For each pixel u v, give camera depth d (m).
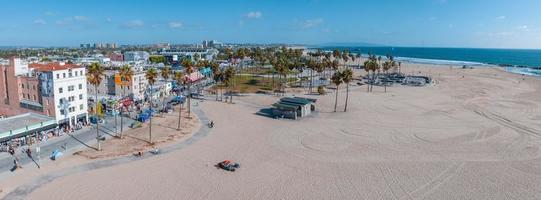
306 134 93.88
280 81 184.25
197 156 75.56
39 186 59.50
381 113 120.81
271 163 71.88
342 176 65.38
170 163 71.12
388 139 89.44
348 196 57.25
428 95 160.75
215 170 67.75
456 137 91.31
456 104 138.62
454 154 78.00
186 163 71.25
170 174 65.44
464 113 121.44
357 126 102.62
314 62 198.50
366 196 57.31
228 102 139.62
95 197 55.78
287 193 58.12
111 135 90.56
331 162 72.75
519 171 68.25
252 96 154.00
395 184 62.03
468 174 66.69
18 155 73.81
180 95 145.50
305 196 57.12
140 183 61.22
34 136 84.50
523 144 85.38
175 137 89.50
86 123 100.00
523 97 157.38
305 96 155.38
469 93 167.50
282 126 102.38
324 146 83.50
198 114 117.62
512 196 57.72
